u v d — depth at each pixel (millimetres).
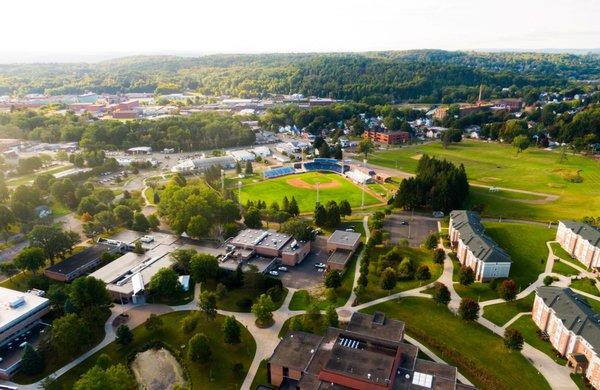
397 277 184375
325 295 172875
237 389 126750
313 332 149500
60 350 135125
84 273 189875
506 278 183250
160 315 161875
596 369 124000
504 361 136500
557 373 131750
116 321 158250
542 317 149875
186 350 141750
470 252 189500
